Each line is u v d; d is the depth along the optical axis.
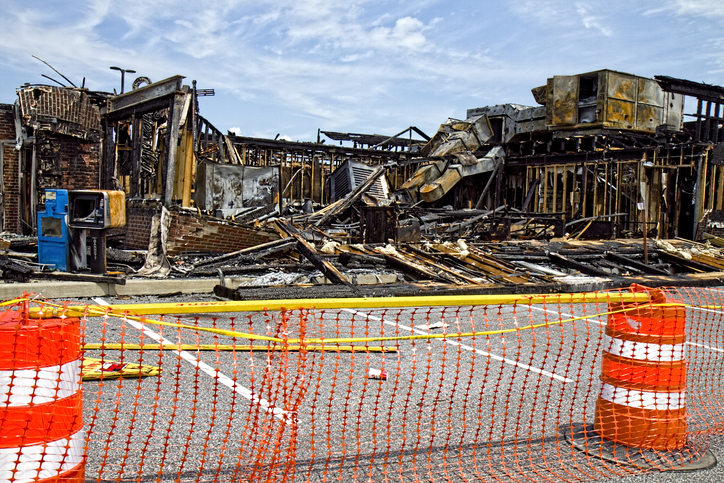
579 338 8.42
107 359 6.38
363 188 24.77
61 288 10.05
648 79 27.66
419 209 24.97
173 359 6.58
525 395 5.87
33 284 9.90
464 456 4.38
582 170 27.34
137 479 3.85
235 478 3.90
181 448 4.38
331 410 5.25
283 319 4.10
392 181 36.53
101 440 4.45
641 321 4.55
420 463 4.25
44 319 3.22
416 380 6.20
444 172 31.89
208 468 4.06
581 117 27.70
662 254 16.78
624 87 26.91
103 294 10.45
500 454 4.43
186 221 13.28
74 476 3.23
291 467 4.08
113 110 16.89
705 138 23.89
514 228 24.33
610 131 26.53
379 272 12.71
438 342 7.85
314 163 34.75
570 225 22.92
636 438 4.55
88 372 5.79
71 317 3.30
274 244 14.08
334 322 8.76
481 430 4.92
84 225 10.62
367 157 36.47
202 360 6.58
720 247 21.77
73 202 10.77
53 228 10.95
